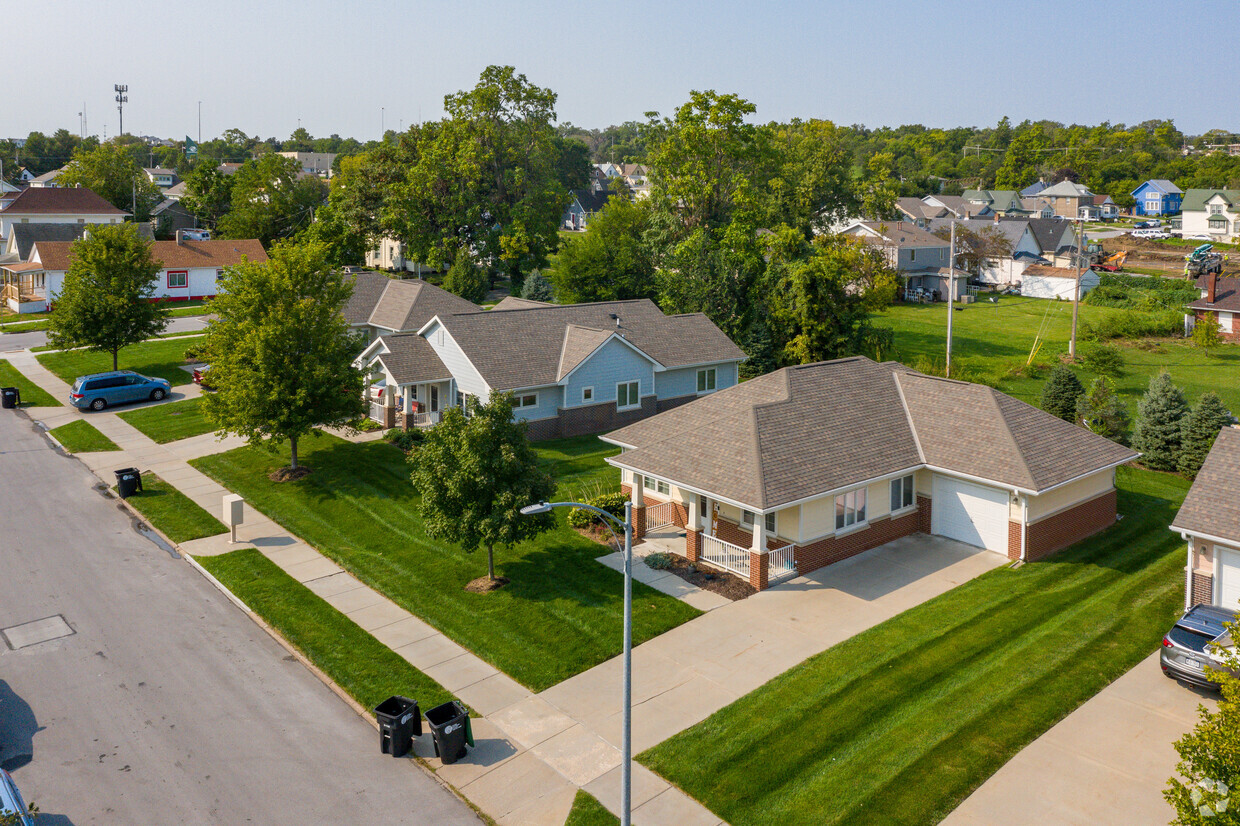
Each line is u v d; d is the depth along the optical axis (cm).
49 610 2530
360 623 2445
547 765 1817
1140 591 2533
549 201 8269
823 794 1697
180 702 2059
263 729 1955
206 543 3023
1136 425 3847
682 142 6756
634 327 4703
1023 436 2916
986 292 9269
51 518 3269
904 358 5856
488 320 4381
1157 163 19838
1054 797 1673
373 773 1805
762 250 6316
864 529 2880
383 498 3381
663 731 1919
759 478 2631
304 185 10338
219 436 3616
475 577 2714
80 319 5147
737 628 2373
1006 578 2655
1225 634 1997
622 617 2447
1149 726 1894
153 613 2522
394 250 9888
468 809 1691
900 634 2309
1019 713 1938
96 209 10750
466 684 2131
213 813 1675
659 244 6881
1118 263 10562
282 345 3531
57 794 1723
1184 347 6438
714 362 4706
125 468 3784
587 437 4259
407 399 4216
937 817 1628
